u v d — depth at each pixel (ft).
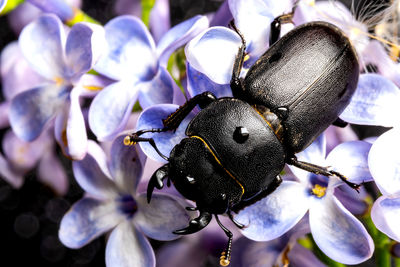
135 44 0.44
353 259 0.40
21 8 0.53
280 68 0.43
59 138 0.44
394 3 0.43
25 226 0.59
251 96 0.43
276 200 0.42
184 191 0.41
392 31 0.43
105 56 0.43
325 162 0.42
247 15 0.42
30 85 0.50
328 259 0.43
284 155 0.42
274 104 0.42
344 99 0.42
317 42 0.43
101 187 0.44
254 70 0.43
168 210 0.42
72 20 0.47
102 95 0.43
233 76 0.42
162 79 0.43
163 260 0.47
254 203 0.41
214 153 0.41
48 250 0.59
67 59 0.43
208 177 0.41
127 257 0.43
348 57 0.42
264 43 0.43
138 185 0.43
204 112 0.42
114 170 0.43
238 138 0.41
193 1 0.64
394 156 0.40
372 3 0.44
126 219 0.43
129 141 0.41
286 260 0.44
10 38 0.61
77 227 0.44
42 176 0.52
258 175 0.41
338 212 0.41
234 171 0.41
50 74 0.44
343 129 0.45
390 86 0.41
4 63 0.52
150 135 0.42
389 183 0.40
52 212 0.59
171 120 0.41
